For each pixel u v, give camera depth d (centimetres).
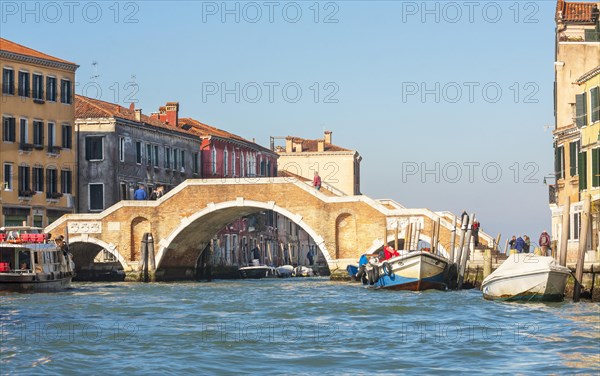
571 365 2939
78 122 8144
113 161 8125
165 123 9519
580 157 5766
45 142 7694
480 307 4616
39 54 7719
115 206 7519
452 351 3225
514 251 5038
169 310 4700
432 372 2884
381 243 7131
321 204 7275
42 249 5862
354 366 2989
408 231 6669
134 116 8712
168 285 7094
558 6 6631
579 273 4550
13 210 7388
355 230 7225
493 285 4841
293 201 7325
